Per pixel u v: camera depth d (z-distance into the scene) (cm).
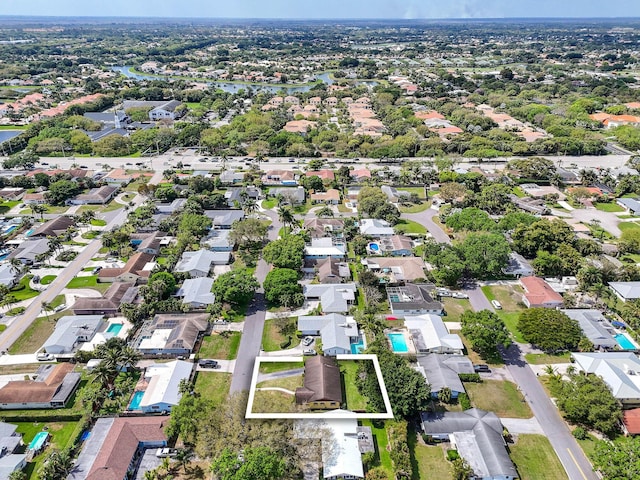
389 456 7962
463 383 9625
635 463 7056
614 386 9112
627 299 12156
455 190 18350
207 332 11038
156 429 8156
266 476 6756
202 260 13750
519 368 10075
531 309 11100
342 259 14275
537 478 7638
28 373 9800
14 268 13100
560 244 13988
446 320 11619
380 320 11244
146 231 15962
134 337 10831
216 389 9331
